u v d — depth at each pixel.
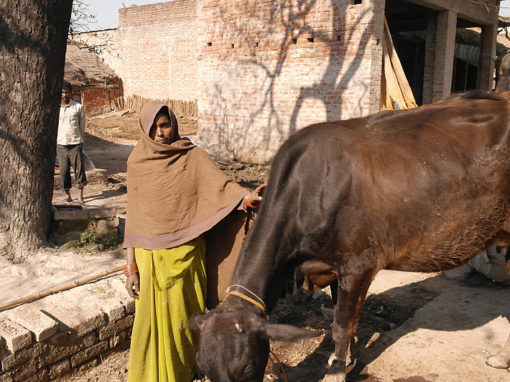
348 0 9.02
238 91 11.18
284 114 10.38
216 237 3.11
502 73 5.66
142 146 2.85
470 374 3.36
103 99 25.67
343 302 2.99
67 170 7.35
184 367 2.95
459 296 4.47
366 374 3.41
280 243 2.86
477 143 2.99
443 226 2.99
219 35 11.34
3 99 4.44
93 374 3.41
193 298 2.96
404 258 3.07
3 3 4.31
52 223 5.01
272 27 10.27
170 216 2.81
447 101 3.28
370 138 3.01
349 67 9.19
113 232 5.19
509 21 14.59
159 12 23.81
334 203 2.84
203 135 12.11
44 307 3.56
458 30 15.06
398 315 4.23
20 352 3.08
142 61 25.27
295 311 4.31
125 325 3.67
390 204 2.89
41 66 4.54
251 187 8.58
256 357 2.32
